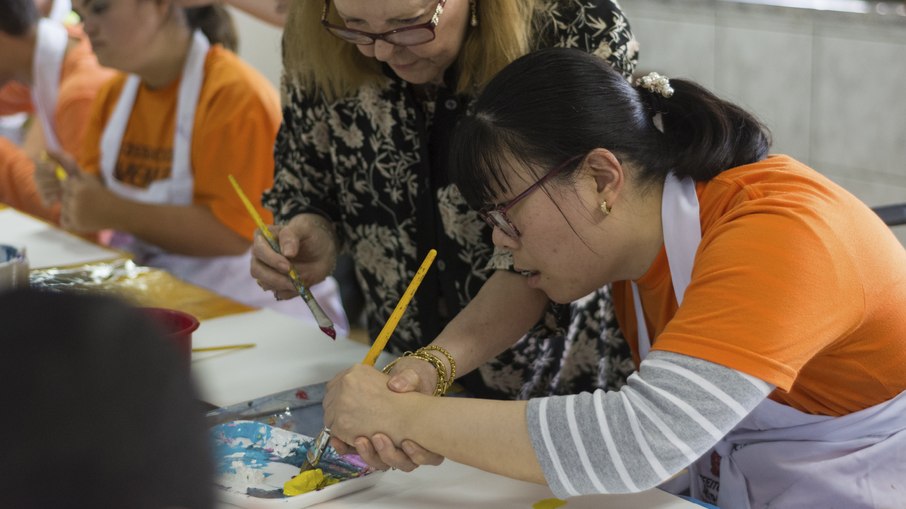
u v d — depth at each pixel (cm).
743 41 421
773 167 142
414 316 193
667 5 445
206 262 280
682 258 141
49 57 320
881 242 138
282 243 179
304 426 163
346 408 140
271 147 274
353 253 197
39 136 354
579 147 135
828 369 143
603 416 126
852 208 138
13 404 53
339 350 197
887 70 380
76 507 53
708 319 124
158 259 287
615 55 167
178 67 276
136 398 55
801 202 132
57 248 252
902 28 372
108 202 274
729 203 139
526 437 128
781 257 125
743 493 152
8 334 54
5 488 53
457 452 132
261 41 482
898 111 380
